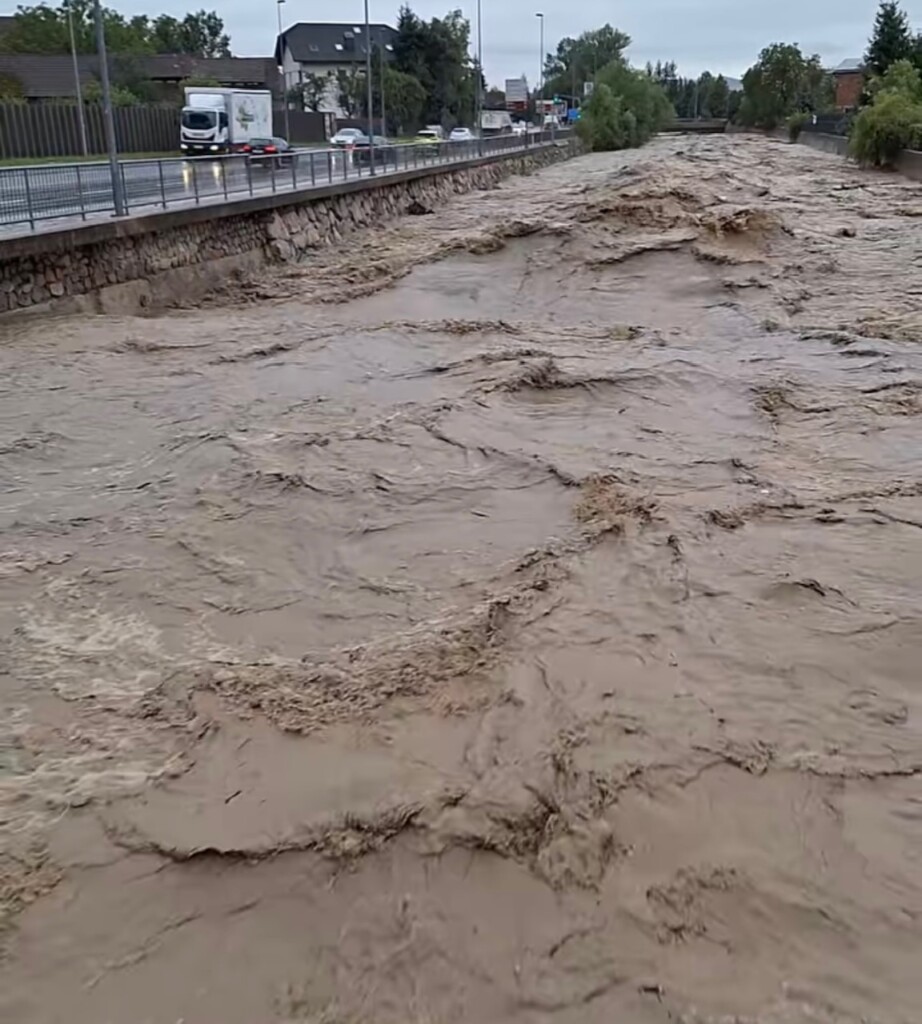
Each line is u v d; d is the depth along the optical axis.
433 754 4.17
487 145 41.84
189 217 16.42
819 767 4.07
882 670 4.78
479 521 6.73
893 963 3.15
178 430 8.77
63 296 13.92
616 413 9.23
